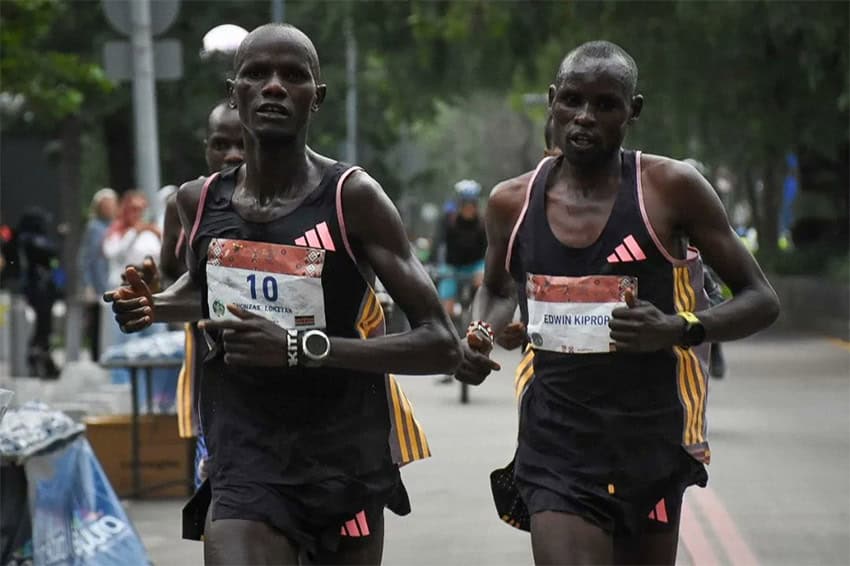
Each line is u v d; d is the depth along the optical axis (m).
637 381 13.67
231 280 13.03
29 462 17.81
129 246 35.41
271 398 12.97
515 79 75.31
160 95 86.75
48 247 51.72
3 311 49.91
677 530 14.16
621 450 13.65
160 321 14.13
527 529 14.58
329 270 12.90
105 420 27.34
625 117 13.66
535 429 13.88
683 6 61.75
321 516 12.98
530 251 13.94
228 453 13.03
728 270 13.73
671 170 13.70
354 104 94.38
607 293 13.70
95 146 115.25
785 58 67.25
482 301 14.67
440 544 22.70
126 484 27.28
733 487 27.06
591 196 13.83
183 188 13.37
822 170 84.38
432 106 79.69
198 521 13.66
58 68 46.31
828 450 31.34
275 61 12.71
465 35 69.94
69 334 55.84
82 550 18.20
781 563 21.03
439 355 12.81
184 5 87.06
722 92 67.62
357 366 12.58
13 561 17.83
